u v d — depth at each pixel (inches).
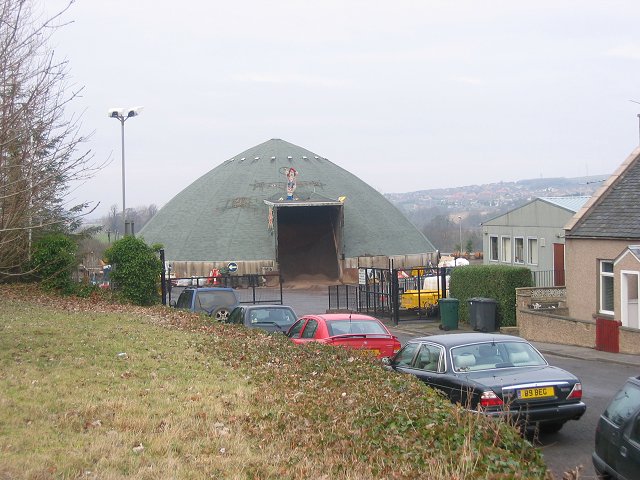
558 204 1653.5
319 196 2925.7
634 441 324.8
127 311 1181.7
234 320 916.6
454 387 458.6
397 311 1301.7
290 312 893.8
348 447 365.7
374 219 3046.3
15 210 626.8
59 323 949.2
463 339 502.3
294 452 368.8
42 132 733.3
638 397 336.5
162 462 347.3
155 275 1384.1
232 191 3058.6
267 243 2805.1
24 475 316.5
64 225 1539.1
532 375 452.8
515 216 1802.4
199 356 693.9
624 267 954.1
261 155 3282.5
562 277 1628.9
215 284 2114.9
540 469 304.2
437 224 5871.1
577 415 446.0
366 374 523.8
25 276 1430.9
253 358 653.9
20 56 698.2
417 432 362.6
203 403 479.8
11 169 618.2
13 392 500.4
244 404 479.2
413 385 457.4
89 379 559.5
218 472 335.3
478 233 5511.8
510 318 1149.7
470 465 304.3
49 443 376.8
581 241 1072.8
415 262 2933.1
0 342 743.1
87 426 416.8
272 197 2898.6
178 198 3248.0
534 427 448.5
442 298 1262.3
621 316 960.9
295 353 638.5
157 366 628.7
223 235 2834.6
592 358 852.0
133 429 412.8
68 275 1427.2
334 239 2876.5
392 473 319.6
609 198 1105.4
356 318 696.4
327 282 2719.0
